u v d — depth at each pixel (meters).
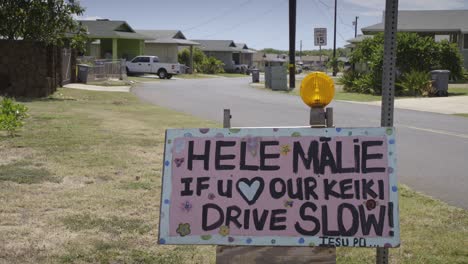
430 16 47.09
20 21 19.94
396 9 3.39
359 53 32.19
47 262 4.26
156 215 5.49
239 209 3.34
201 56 69.38
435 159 9.18
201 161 3.41
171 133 3.46
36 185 6.55
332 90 3.50
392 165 3.32
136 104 18.72
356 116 16.53
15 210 5.54
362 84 29.34
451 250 4.58
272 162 3.38
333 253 3.36
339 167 3.34
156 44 60.94
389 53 3.42
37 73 19.42
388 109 3.45
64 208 5.66
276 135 3.41
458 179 7.59
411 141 11.30
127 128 11.72
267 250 3.38
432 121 15.18
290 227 3.30
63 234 4.89
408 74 27.09
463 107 19.72
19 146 9.00
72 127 11.54
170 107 17.92
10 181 6.67
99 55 51.78
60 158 8.15
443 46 29.55
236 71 79.12
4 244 4.60
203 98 22.94
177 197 3.38
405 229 5.16
